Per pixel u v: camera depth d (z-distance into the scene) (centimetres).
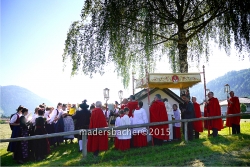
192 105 927
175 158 655
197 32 1250
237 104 1022
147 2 1097
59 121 947
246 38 1021
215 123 936
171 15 1188
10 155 825
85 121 823
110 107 1184
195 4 1193
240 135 948
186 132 867
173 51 1448
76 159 687
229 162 595
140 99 966
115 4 1066
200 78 962
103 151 775
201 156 666
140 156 697
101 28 1118
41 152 735
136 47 1334
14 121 735
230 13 1055
